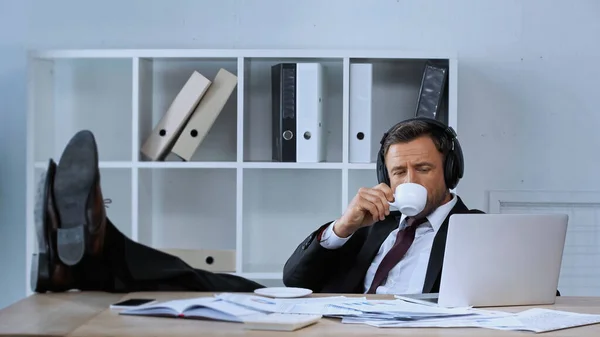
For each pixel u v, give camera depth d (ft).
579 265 10.66
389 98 10.68
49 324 4.89
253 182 10.80
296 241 10.80
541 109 10.69
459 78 10.69
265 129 10.68
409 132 7.40
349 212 6.88
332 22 10.70
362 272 7.57
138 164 9.86
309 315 4.85
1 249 10.83
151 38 10.78
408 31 10.69
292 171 10.78
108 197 10.89
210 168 10.78
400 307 5.11
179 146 9.92
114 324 4.68
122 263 6.89
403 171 7.36
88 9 10.81
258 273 9.86
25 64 10.82
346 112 9.76
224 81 9.95
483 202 10.68
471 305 5.32
